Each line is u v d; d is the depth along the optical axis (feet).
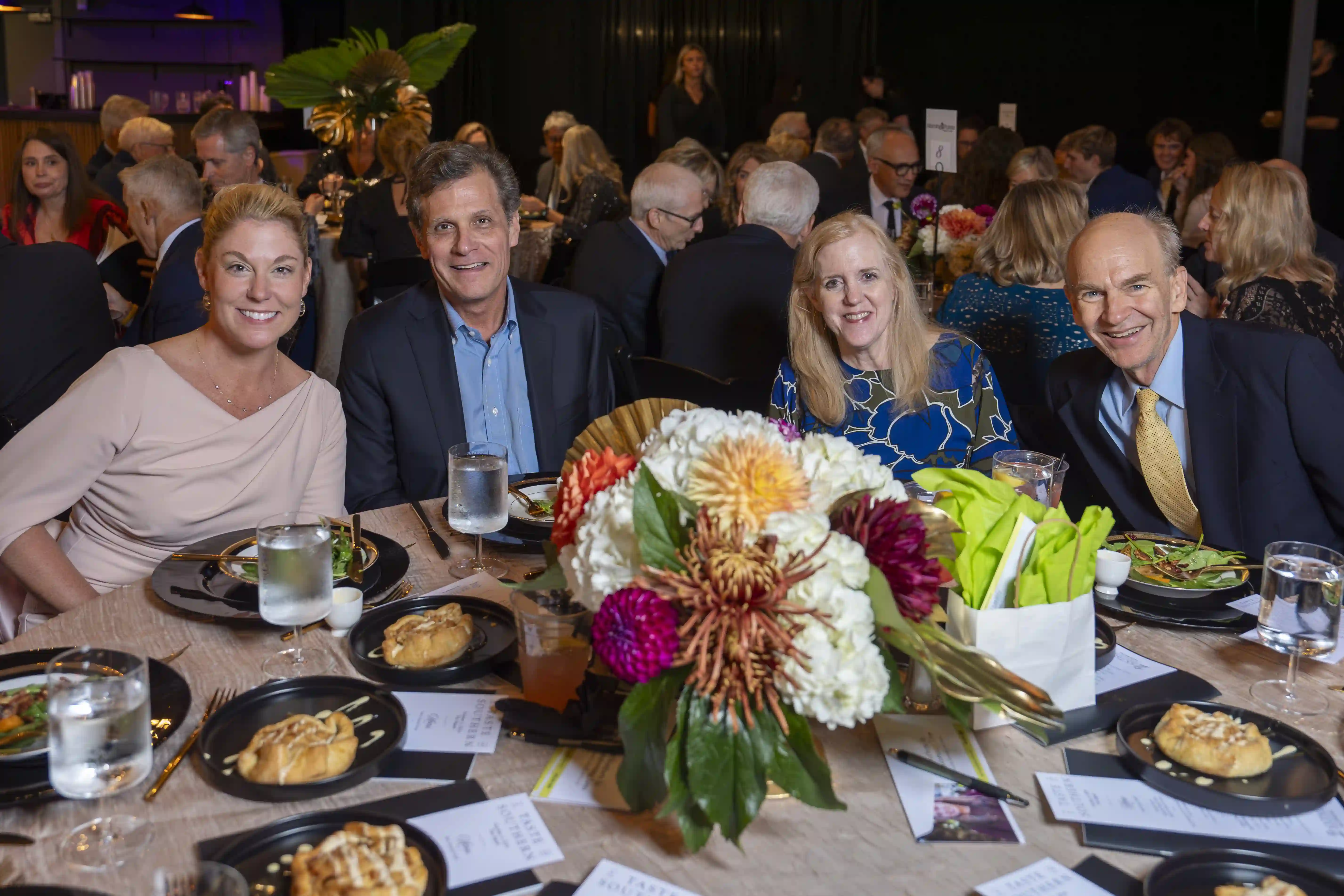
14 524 5.40
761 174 10.36
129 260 13.37
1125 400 6.55
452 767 3.56
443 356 7.09
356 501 7.07
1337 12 17.47
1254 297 8.68
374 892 2.80
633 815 3.35
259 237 5.62
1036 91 34.96
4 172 27.55
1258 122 31.89
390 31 31.40
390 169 15.65
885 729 3.83
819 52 35.27
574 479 3.47
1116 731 3.76
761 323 10.16
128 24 33.78
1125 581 4.97
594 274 11.82
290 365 6.23
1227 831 3.26
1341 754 3.67
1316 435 5.99
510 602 4.71
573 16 33.19
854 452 3.42
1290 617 4.00
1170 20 32.50
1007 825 3.30
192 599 4.66
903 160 17.22
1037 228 9.25
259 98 33.19
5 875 3.01
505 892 2.98
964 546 3.72
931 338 7.14
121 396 5.61
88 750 3.13
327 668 4.24
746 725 3.01
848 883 3.05
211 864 2.81
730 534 2.96
